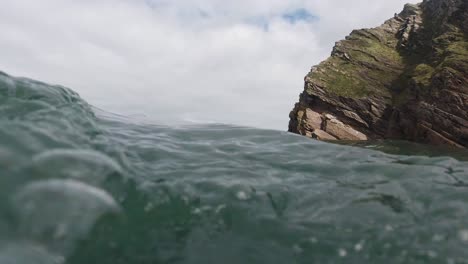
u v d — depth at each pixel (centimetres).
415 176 363
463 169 393
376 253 236
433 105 1253
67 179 226
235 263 222
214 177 339
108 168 265
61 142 283
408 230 259
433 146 973
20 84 379
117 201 243
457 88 1210
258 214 279
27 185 204
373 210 290
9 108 318
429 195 316
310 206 298
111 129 451
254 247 240
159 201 272
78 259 188
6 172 207
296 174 369
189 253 227
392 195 318
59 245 185
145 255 215
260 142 488
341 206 298
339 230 261
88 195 221
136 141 420
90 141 327
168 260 217
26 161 225
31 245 176
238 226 262
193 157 395
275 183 340
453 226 262
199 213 273
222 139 490
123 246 213
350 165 401
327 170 384
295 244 245
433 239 248
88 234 201
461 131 1166
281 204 299
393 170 381
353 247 242
